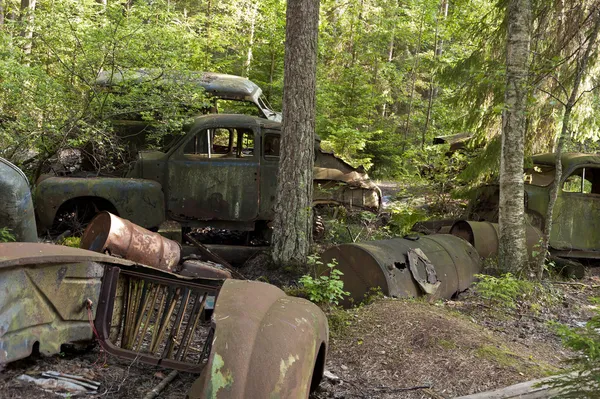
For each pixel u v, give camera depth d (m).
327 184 9.11
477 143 10.98
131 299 3.40
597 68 9.63
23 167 7.91
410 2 18.75
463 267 6.80
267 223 7.95
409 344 4.59
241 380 2.34
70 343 3.00
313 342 2.74
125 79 8.06
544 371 4.29
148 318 3.39
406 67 20.36
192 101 8.38
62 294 2.90
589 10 9.09
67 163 8.30
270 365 2.42
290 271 6.95
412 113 19.61
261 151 7.68
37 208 6.95
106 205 7.41
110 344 3.14
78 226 7.18
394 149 16.06
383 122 17.12
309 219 7.19
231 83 10.05
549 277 7.88
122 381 2.91
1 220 4.95
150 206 7.29
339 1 20.92
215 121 7.62
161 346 3.84
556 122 10.09
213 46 16.84
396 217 10.17
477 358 4.40
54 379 2.69
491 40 10.31
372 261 5.83
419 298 5.96
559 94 9.68
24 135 7.50
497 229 8.15
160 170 7.51
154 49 8.38
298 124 7.01
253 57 16.50
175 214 7.50
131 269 3.38
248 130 7.71
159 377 3.04
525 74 7.44
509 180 7.42
